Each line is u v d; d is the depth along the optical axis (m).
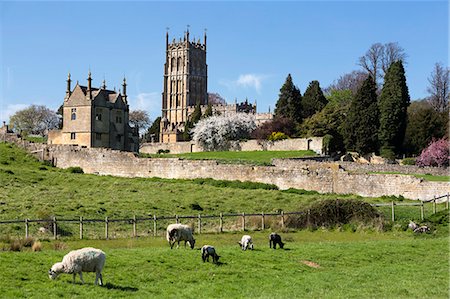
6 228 48.91
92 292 28.22
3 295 27.06
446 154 108.38
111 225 54.34
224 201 71.81
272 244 43.47
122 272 32.38
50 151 106.19
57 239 45.72
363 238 49.81
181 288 30.80
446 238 48.00
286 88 150.25
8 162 102.88
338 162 96.81
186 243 42.44
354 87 173.00
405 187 76.56
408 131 121.75
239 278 33.16
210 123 148.88
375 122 118.56
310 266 37.12
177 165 94.50
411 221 54.31
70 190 77.06
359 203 56.50
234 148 138.38
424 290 31.45
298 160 97.62
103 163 101.19
